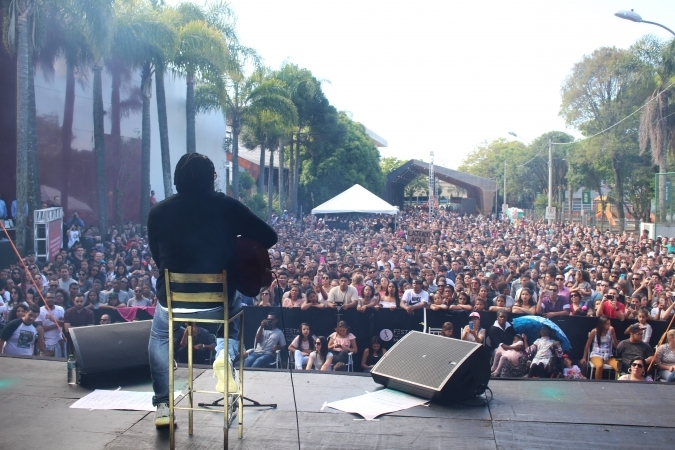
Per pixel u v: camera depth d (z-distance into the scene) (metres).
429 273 11.95
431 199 38.47
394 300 10.27
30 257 12.43
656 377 7.67
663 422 3.90
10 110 21.05
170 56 21.94
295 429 3.74
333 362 8.73
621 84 41.72
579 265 14.22
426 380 4.29
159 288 3.56
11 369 4.92
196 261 3.46
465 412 4.09
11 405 4.11
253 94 31.59
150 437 3.60
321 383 4.69
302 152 51.06
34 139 17.38
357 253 18.69
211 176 3.61
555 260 17.80
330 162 49.66
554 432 3.75
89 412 3.99
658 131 32.88
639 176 42.25
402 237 24.69
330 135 47.91
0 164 20.84
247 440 3.57
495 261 16.72
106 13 18.23
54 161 23.70
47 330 8.78
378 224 35.28
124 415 3.95
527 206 82.75
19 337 8.30
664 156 33.00
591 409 4.15
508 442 3.59
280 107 31.69
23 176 16.62
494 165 95.81
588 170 49.50
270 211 38.78
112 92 26.92
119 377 4.62
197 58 24.14
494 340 8.42
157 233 3.53
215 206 3.50
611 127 38.94
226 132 40.81
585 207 66.00
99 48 18.59
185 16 26.16
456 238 27.02
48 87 23.17
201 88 30.38
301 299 9.73
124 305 10.48
